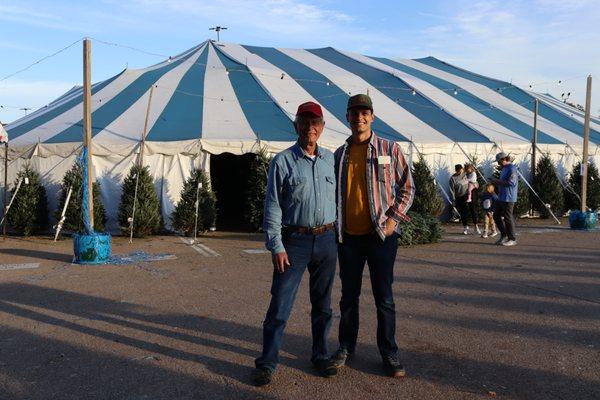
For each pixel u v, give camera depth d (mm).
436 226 11031
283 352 4629
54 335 5098
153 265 8609
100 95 14859
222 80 15508
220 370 4246
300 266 4070
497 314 5773
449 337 5023
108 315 5746
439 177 14430
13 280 7480
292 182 4008
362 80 17578
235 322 5480
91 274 7895
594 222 13289
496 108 17969
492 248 10320
